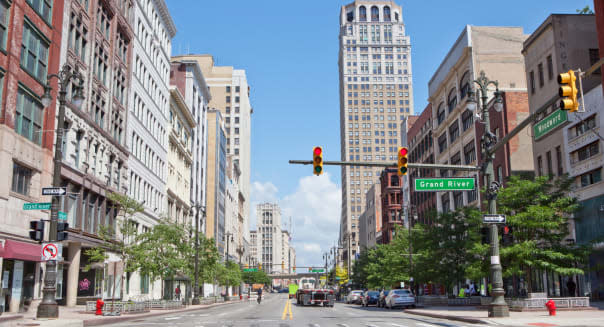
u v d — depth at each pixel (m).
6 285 29.75
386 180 102.88
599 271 37.34
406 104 197.50
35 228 21.47
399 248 60.34
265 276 165.12
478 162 57.91
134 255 36.91
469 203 61.41
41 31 33.72
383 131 194.62
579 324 18.89
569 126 41.31
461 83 64.31
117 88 49.25
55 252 21.58
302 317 28.62
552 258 29.38
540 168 46.16
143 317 29.48
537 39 47.19
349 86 198.12
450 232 41.47
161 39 65.88
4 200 28.88
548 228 30.00
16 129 30.72
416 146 88.19
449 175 68.88
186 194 81.81
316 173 22.23
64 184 37.41
